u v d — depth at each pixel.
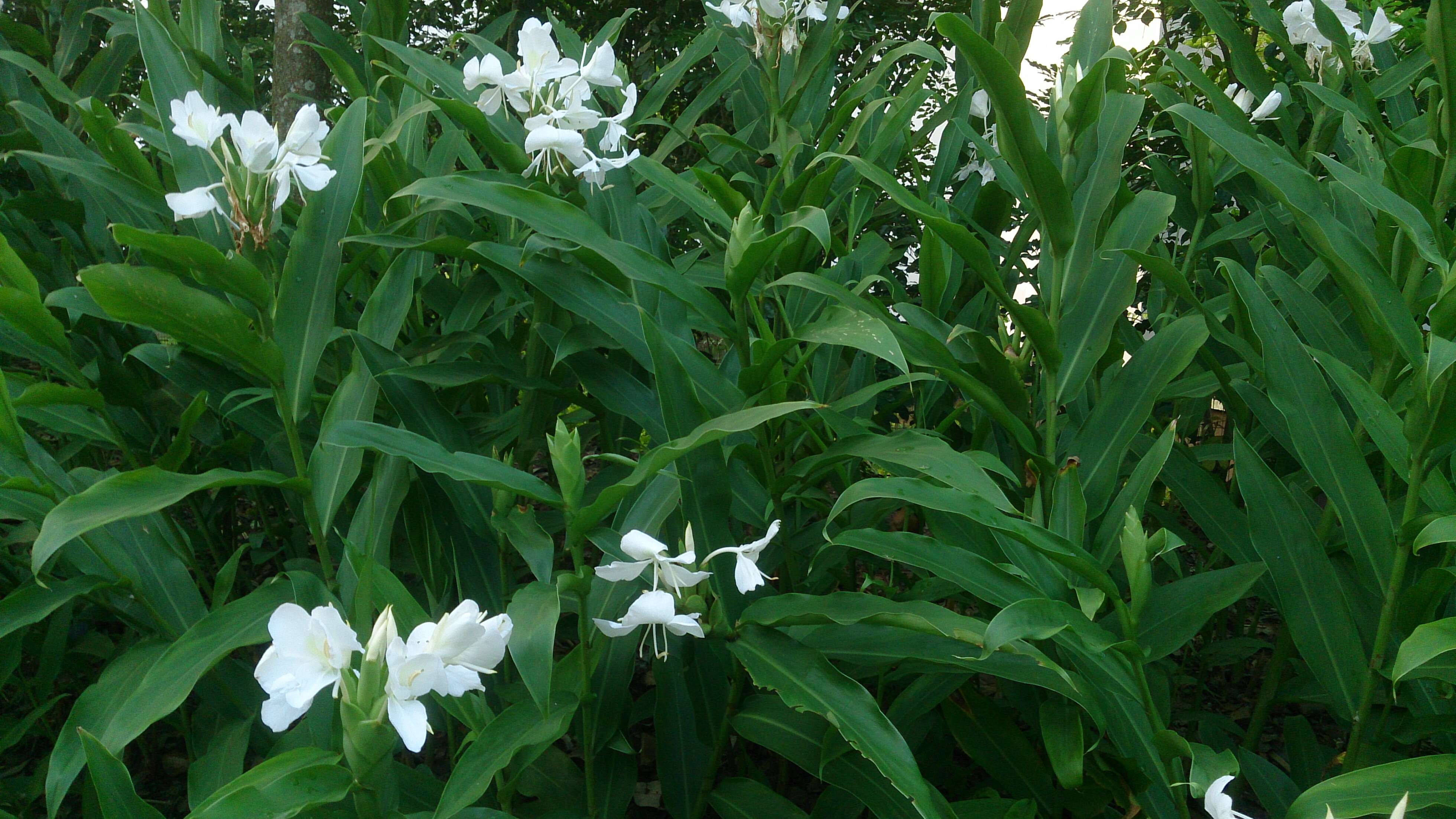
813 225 1.68
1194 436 3.00
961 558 1.68
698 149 2.72
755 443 1.94
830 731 1.75
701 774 1.93
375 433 1.59
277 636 1.29
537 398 2.15
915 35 6.44
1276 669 2.07
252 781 1.38
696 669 1.90
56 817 1.59
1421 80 2.54
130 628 2.24
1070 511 1.81
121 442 2.00
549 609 1.52
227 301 1.90
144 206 1.96
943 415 2.52
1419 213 1.62
